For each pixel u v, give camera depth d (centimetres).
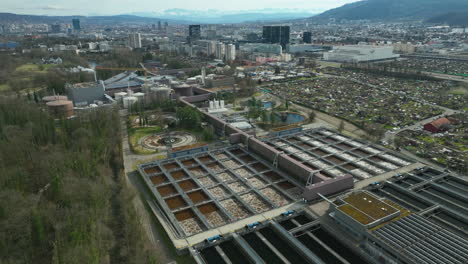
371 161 14062
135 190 11981
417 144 16112
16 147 13138
